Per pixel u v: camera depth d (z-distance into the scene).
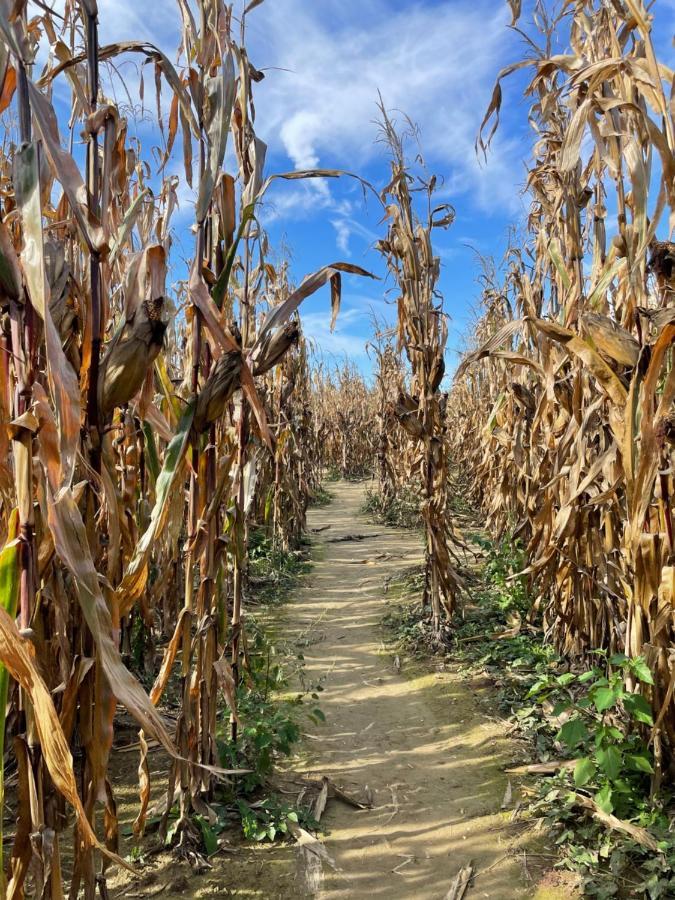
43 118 1.46
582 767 2.36
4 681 1.27
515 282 5.75
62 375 1.25
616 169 2.70
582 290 3.25
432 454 4.59
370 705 3.58
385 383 10.06
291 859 2.26
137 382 1.55
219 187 2.17
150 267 1.66
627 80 2.33
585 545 3.43
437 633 4.36
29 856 1.43
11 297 1.34
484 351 2.65
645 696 2.51
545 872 2.18
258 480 6.25
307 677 3.94
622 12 2.78
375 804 2.63
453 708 3.46
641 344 2.24
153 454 2.49
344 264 2.26
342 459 16.80
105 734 1.52
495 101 3.07
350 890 2.12
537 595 4.35
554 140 3.54
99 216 1.62
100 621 1.32
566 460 3.36
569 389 3.37
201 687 2.38
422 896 2.09
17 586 1.31
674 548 2.27
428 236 4.55
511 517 5.73
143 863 2.20
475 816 2.52
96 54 1.65
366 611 5.25
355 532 8.88
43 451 1.28
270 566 6.34
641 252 2.06
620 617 3.24
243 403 2.70
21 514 1.31
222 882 2.13
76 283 1.74
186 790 2.27
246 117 2.47
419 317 4.59
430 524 4.52
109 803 1.65
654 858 2.11
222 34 2.23
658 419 2.06
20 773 1.42
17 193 1.26
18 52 1.35
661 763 2.50
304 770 2.89
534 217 4.72
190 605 2.22
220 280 2.10
